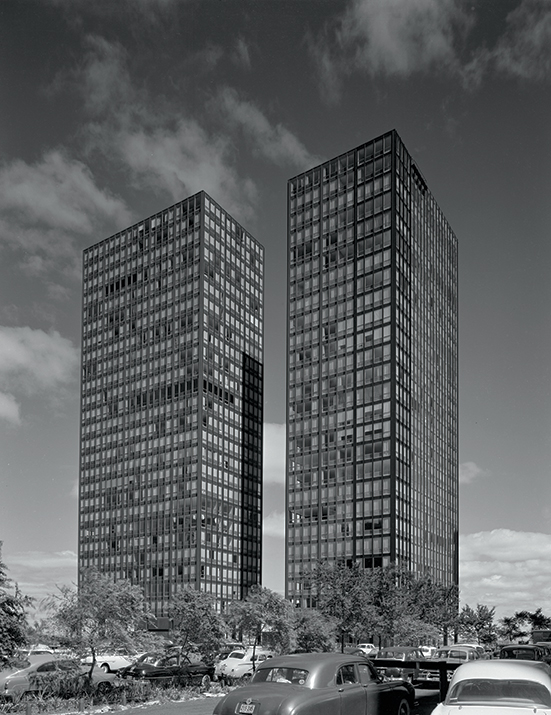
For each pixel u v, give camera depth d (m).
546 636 43.91
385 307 130.88
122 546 159.75
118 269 175.75
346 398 132.62
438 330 159.50
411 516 132.00
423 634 62.78
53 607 27.33
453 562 157.50
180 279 162.25
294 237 147.25
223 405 160.38
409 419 133.00
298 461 136.25
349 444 130.25
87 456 172.25
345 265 138.38
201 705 25.86
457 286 177.25
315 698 12.95
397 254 133.50
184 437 154.00
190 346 157.12
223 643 40.34
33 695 26.45
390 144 136.50
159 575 151.25
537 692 12.23
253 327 175.25
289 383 141.12
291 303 144.75
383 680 15.33
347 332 135.38
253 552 163.75
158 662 38.16
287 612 41.66
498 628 90.75
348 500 128.00
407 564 125.12
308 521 132.12
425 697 25.16
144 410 162.88
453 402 167.88
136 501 159.38
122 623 27.83
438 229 164.00
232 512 158.25
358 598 52.25
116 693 27.62
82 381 177.88
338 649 52.09
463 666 13.16
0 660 22.61
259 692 12.96
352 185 140.50
